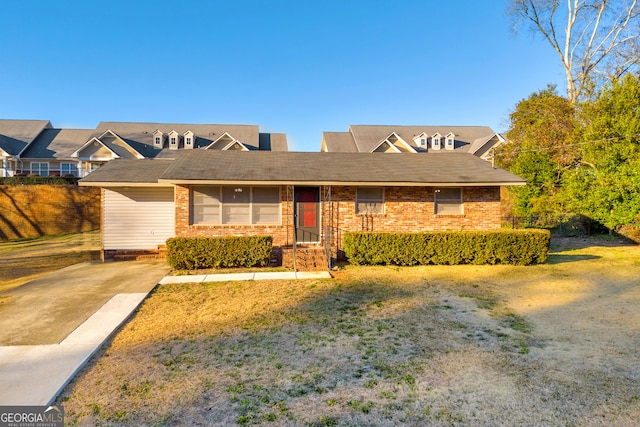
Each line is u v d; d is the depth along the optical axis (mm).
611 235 15734
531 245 10711
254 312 6523
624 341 5152
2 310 6586
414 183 11328
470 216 12219
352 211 11758
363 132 35125
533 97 27625
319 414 3404
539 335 5418
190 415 3383
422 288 8219
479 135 36781
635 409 3465
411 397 3705
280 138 36281
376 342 5164
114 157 29500
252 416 3369
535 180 18266
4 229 20625
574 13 26016
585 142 15805
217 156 13406
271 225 11469
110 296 7512
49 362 4422
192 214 11242
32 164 30141
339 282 8797
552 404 3564
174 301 7234
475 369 4320
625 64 24641
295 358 4641
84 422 3268
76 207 22281
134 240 12609
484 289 8125
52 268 11211
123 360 4586
